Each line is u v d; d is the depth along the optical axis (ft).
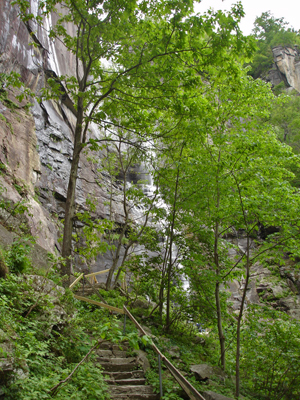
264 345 27.76
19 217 35.83
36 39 65.72
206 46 28.96
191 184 33.19
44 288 20.75
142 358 23.48
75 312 23.38
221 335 30.50
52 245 45.78
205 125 31.30
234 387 25.39
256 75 205.05
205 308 34.17
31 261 23.47
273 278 72.49
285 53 200.13
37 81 64.34
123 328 26.37
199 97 33.12
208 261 32.55
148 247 39.73
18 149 48.29
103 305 26.53
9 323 14.67
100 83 35.06
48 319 18.72
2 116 46.62
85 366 17.42
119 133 45.88
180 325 39.68
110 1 28.99
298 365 25.62
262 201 26.73
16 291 17.38
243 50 28.50
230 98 35.55
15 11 56.70
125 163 50.49
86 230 29.37
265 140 33.19
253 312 28.96
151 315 37.58
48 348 17.37
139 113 34.06
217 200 33.17
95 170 79.87
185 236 36.83
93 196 73.41
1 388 11.64
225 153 32.96
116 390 18.53
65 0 30.78
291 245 27.50
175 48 29.35
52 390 13.46
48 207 58.44
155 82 31.09
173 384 20.39
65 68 84.28
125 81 31.50
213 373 25.61
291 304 64.85
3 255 19.13
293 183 88.74
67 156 70.69
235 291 75.36
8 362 12.18
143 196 40.57
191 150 36.09
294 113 118.93
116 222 74.79
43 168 60.49
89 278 44.70
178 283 37.65
